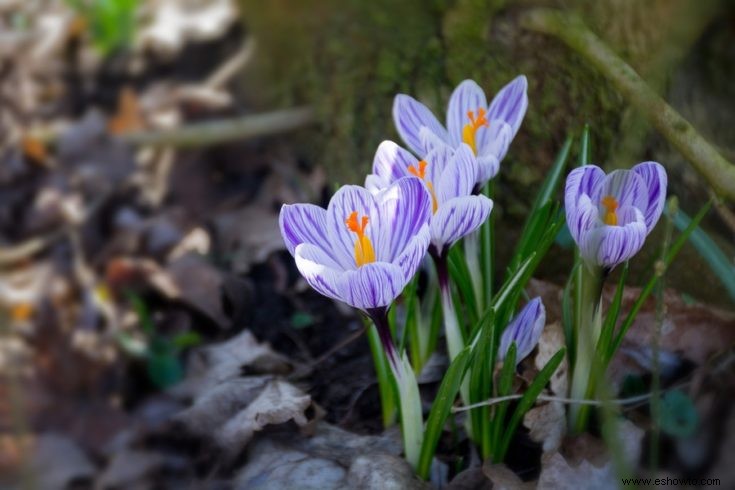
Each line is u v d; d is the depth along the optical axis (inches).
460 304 17.9
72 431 21.6
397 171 16.4
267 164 26.4
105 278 24.7
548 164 20.6
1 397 22.2
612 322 16.8
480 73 21.0
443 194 16.0
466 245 18.1
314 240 15.5
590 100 20.0
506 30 20.4
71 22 32.4
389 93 22.7
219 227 25.3
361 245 15.1
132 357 22.8
